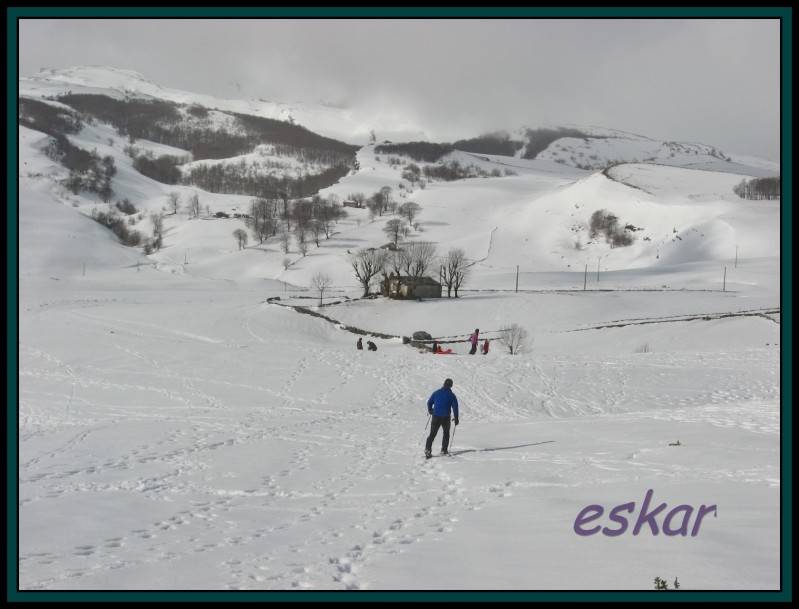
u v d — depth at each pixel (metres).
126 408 32.28
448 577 8.09
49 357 45.84
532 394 33.41
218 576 8.50
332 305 86.50
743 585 7.22
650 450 15.67
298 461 17.69
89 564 9.19
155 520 11.88
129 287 131.00
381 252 137.25
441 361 42.75
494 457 16.73
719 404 27.91
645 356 43.25
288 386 36.59
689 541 8.75
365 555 9.36
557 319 80.19
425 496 13.20
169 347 49.16
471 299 90.88
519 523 10.45
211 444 20.50
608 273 143.62
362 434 22.69
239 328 67.88
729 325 61.06
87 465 17.20
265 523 11.66
